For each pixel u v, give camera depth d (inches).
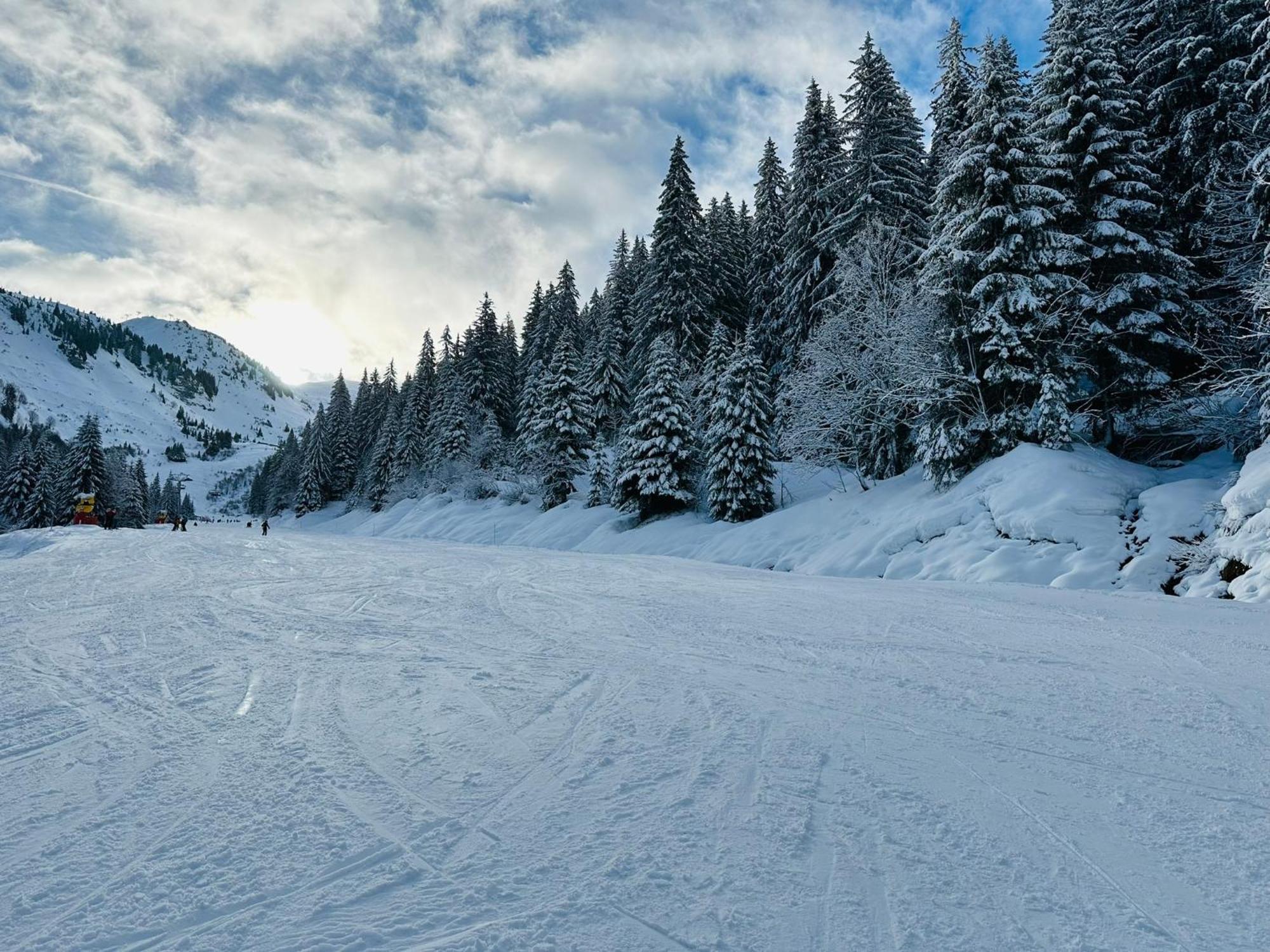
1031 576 492.7
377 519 2031.3
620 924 75.6
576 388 1475.1
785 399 969.5
